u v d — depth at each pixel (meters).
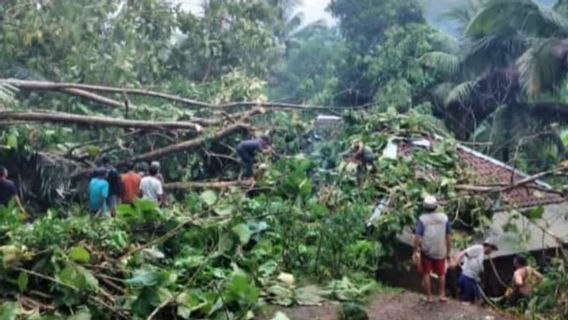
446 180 10.27
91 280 6.50
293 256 8.27
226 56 19.11
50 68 15.16
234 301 6.70
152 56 16.95
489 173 12.98
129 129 12.90
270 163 12.27
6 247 6.56
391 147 11.41
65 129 12.78
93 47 15.57
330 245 8.24
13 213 7.52
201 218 8.37
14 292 6.58
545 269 9.89
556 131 19.75
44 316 6.35
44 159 12.38
